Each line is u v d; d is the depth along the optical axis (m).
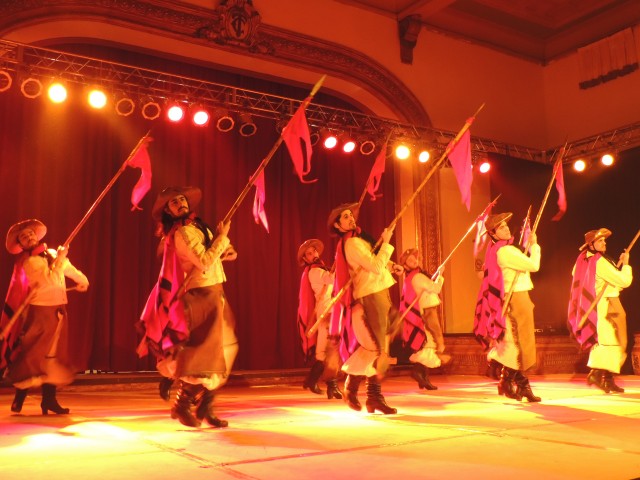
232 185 8.98
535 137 11.25
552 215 10.66
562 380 7.54
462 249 10.08
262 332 8.93
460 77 10.63
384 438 3.09
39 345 4.29
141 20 8.02
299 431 3.34
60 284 4.43
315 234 9.55
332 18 9.55
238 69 9.11
